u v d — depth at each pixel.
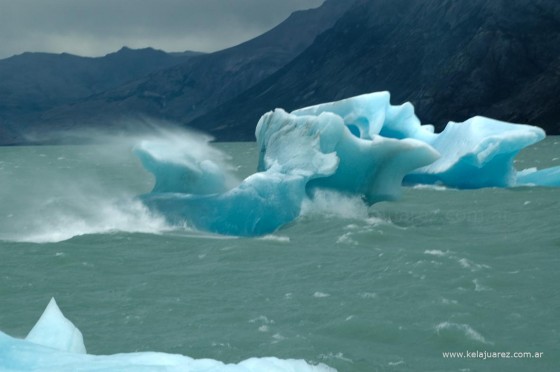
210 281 22.34
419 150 32.22
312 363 15.18
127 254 26.55
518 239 27.36
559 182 45.56
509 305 18.81
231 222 31.06
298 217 32.03
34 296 20.97
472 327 17.25
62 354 11.38
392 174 33.28
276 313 18.81
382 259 24.16
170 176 36.59
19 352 11.34
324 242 27.75
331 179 33.75
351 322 17.70
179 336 17.19
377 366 15.11
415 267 22.72
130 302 20.14
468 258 24.03
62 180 71.44
